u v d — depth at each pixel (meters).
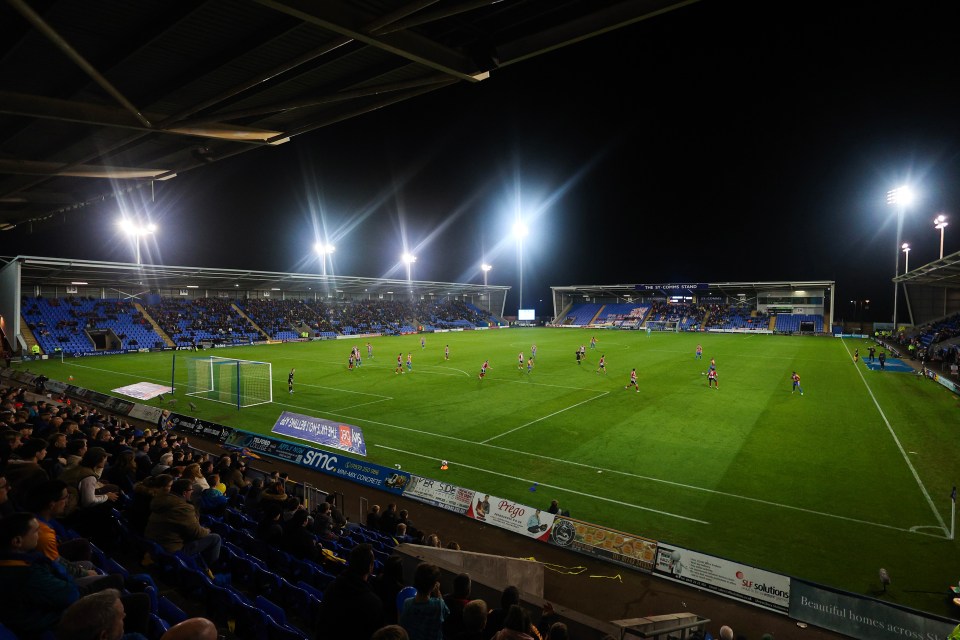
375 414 23.97
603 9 7.93
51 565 4.15
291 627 5.31
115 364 40.31
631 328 88.06
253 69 9.81
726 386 31.30
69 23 8.20
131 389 29.45
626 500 14.18
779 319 79.75
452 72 9.16
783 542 11.74
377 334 75.25
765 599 9.30
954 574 10.32
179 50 9.12
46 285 53.94
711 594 9.80
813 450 18.55
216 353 49.31
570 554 11.40
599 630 5.74
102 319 53.47
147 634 4.34
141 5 7.80
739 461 17.34
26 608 3.78
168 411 22.30
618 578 10.41
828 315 79.25
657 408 25.23
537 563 9.48
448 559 7.82
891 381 33.41
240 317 65.75
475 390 29.89
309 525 9.58
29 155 14.63
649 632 6.41
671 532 12.29
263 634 5.46
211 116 11.49
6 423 12.43
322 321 72.75
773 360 43.78
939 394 29.02
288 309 73.25
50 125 12.50
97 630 2.79
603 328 90.25
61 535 6.93
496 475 16.09
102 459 8.45
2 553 3.84
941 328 52.56
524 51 8.90
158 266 52.28
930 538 11.87
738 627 8.80
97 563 6.41
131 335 53.09
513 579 8.92
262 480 13.15
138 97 11.09
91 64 9.52
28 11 7.08
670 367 39.41
